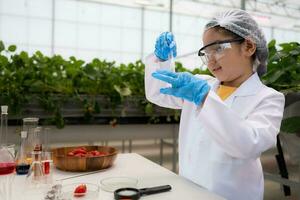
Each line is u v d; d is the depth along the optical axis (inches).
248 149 34.8
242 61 42.0
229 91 46.6
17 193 35.6
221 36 40.3
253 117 39.6
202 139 46.1
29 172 41.3
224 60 40.0
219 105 35.7
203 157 45.8
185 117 51.6
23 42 239.3
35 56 93.0
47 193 33.6
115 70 104.4
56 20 248.2
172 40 51.7
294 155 64.8
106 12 263.9
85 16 258.2
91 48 267.7
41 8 239.9
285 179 66.7
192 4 219.5
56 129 89.6
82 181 40.8
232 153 36.8
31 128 47.5
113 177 41.4
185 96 38.3
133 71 104.2
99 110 95.3
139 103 102.0
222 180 43.4
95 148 55.4
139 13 272.5
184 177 44.9
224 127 34.9
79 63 99.7
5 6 228.2
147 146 151.6
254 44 41.4
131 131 101.6
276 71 68.4
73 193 34.3
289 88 68.2
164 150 131.4
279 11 223.6
